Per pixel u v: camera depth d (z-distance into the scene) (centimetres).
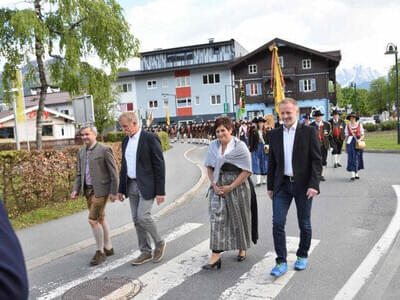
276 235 434
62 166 905
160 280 439
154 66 5628
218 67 5172
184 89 5366
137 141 489
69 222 732
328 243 529
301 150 421
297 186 424
